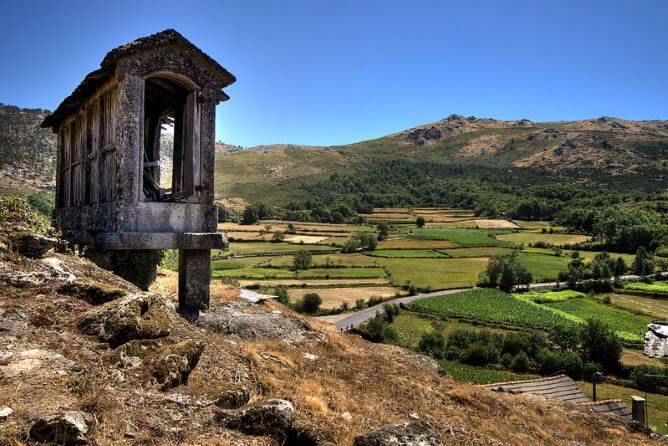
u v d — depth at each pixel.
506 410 10.45
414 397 9.12
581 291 74.88
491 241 106.75
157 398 5.19
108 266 10.55
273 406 5.63
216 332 9.88
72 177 13.73
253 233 107.69
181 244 10.01
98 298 6.70
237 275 69.00
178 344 6.23
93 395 4.68
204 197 10.62
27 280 6.57
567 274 78.56
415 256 92.19
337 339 11.82
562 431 10.66
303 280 71.12
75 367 5.09
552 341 48.72
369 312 58.94
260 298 14.28
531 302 67.12
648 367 42.03
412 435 6.07
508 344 47.25
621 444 10.88
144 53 9.79
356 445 5.79
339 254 91.50
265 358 8.52
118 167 9.68
